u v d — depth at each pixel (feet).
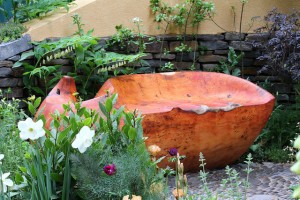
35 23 17.98
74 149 8.26
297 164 4.08
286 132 17.17
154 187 8.32
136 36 18.26
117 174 8.03
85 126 7.77
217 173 14.40
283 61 17.48
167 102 15.60
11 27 17.49
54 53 17.35
